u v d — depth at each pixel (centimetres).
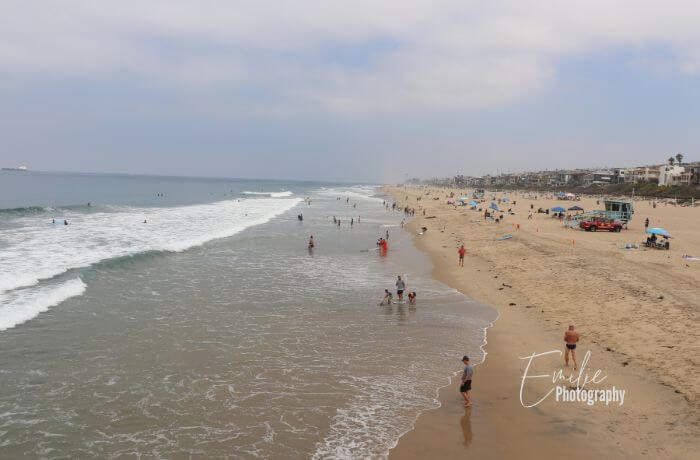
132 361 1380
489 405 1159
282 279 2577
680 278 2159
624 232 4400
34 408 1091
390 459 927
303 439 998
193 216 6038
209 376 1300
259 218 6156
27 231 3850
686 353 1336
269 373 1334
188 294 2172
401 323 1817
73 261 2633
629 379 1244
